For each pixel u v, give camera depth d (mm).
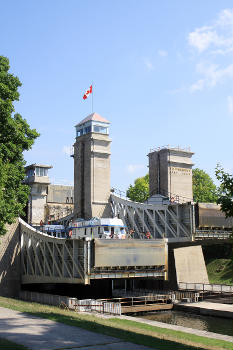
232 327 36312
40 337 17438
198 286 58812
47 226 62969
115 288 65000
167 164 63688
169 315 43250
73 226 53969
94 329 20016
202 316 42500
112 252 43812
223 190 20391
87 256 42906
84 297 57156
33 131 42469
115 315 37500
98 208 59000
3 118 38000
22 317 23125
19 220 55844
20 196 41094
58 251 47938
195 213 52031
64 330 19328
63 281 46375
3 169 36156
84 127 62844
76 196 61844
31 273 54094
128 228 59594
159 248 47500
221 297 50844
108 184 60688
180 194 64125
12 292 53500
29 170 77125
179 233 53250
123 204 58844
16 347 14906
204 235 52250
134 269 45875
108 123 62438
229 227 53969
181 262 60969
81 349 15555
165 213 55250
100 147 61000
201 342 24172
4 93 38938
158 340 19484
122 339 17938
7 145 38500
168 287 60281
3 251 53781
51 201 79812
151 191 66062
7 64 40719
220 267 75188
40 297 45344
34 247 52500
